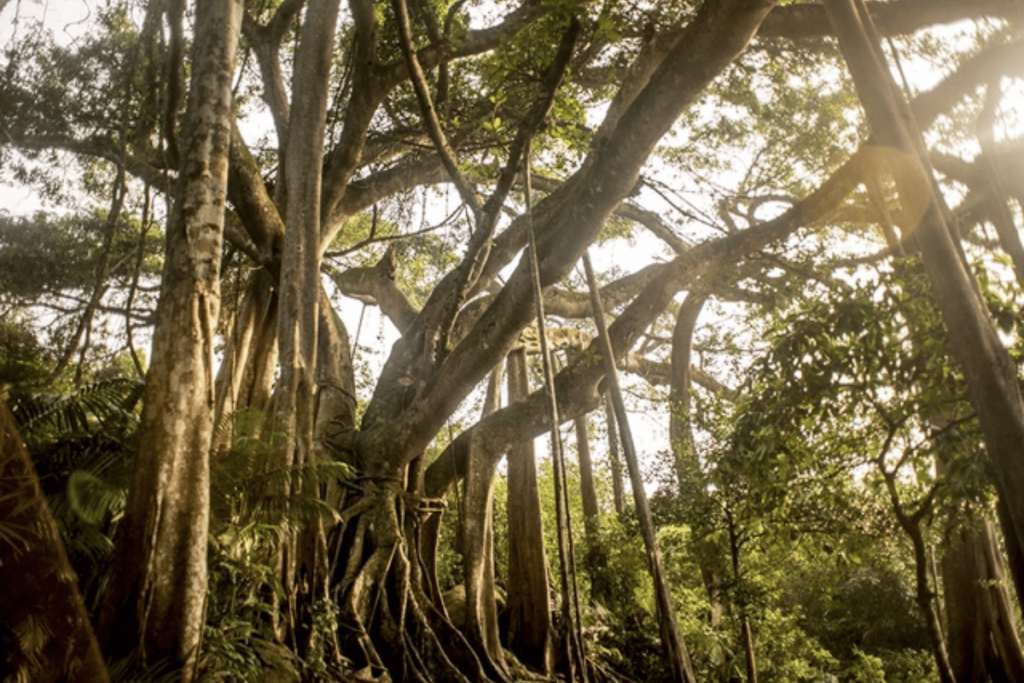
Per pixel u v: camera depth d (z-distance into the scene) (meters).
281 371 10.48
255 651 8.18
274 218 12.92
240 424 9.15
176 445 6.84
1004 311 7.02
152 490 6.67
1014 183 8.29
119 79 13.08
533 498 15.24
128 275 15.77
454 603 13.70
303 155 11.46
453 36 12.72
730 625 13.84
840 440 8.41
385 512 12.54
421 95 10.84
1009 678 14.85
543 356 7.91
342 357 14.24
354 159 13.99
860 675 16.30
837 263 13.62
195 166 7.86
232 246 14.23
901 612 21.44
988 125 8.25
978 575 15.30
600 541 17.83
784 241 13.69
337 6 12.01
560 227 10.27
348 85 14.55
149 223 14.01
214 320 7.46
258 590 8.67
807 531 10.45
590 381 13.77
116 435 8.57
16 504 3.28
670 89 8.37
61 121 13.23
